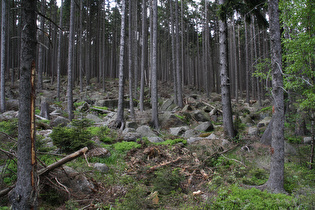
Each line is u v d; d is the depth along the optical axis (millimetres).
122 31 12812
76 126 7523
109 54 44844
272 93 5254
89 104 19734
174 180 5809
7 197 4367
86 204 4734
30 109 3500
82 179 5328
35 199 3438
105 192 5258
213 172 6586
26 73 3480
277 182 4945
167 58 37719
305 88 6668
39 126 10219
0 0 23219
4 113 12984
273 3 5273
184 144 9891
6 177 4996
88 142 7352
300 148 8008
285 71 6992
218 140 9984
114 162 7211
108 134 10188
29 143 3465
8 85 24172
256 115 17031
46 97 20031
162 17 34844
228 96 10633
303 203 4121
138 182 6020
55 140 6953
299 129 9289
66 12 28797
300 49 6359
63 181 5082
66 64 38031
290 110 8719
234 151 8453
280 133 5016
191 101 24047
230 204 4383
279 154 4988
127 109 19125
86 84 29312
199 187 5762
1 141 6305
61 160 5062
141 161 7352
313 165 6402
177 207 4816
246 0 9836
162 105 21125
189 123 16188
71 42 13188
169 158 7711
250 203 4262
